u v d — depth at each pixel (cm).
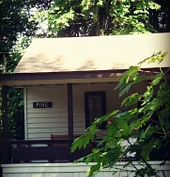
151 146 261
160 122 263
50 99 1180
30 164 871
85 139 267
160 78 267
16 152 886
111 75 899
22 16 1997
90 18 1839
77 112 1166
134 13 1720
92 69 898
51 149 883
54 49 1135
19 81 923
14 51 1881
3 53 1742
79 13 1827
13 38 1969
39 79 910
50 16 1727
